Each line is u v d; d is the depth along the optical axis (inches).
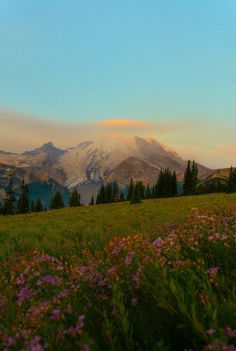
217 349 75.8
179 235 196.9
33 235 873.5
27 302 142.9
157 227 372.5
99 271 171.9
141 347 102.2
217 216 231.0
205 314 102.6
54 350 92.8
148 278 132.1
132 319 120.6
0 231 1012.5
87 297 141.6
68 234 807.1
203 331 90.4
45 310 115.0
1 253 538.9
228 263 161.8
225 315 101.1
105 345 106.9
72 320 117.9
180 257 167.2
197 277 130.6
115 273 150.9
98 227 949.8
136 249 172.2
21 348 92.0
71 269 191.9
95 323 121.9
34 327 108.9
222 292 125.5
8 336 101.7
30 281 172.1
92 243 479.2
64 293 138.8
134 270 148.9
